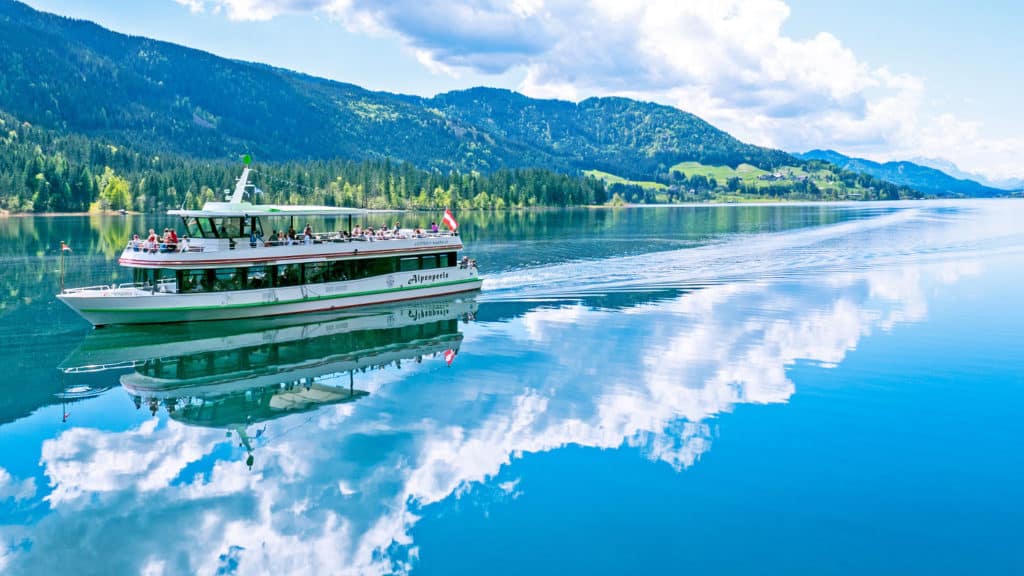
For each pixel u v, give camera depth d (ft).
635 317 149.59
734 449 78.48
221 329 140.97
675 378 105.19
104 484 72.74
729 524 63.05
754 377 105.09
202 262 142.72
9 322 147.02
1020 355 115.55
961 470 73.00
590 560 57.93
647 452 78.02
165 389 102.83
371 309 161.79
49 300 171.53
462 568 57.16
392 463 76.64
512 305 165.99
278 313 152.66
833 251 278.87
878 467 73.92
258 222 153.99
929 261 243.81
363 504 68.08
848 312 152.87
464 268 182.91
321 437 84.07
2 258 261.85
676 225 490.49
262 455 79.36
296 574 57.16
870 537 60.70
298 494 70.18
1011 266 228.02
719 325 140.87
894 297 171.32
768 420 87.04
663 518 64.08
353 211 164.25
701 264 239.09
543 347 124.47
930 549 58.90
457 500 68.28
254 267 149.89
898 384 101.09
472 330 138.92
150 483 73.10
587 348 123.24
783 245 307.58
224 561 59.36
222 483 72.84
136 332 138.21
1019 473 72.28
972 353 117.19
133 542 62.13
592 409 91.81
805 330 135.54
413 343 128.88
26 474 74.90
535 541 60.90
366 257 163.94
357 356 120.26
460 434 84.07
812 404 92.84
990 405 91.86
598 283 197.67
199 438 84.48
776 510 65.36
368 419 89.71
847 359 114.42
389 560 58.59
